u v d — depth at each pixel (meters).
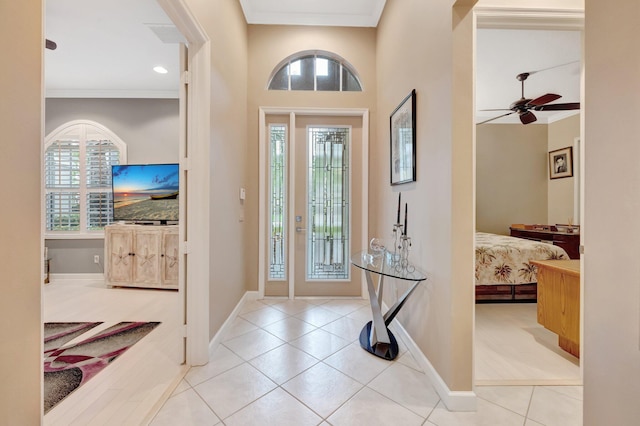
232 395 1.62
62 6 2.52
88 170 4.27
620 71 0.69
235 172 2.73
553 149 5.29
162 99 4.30
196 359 1.92
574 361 2.03
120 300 3.38
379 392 1.66
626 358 0.68
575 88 3.98
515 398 1.62
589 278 0.77
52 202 4.26
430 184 1.82
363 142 3.34
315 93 3.32
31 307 0.76
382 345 2.11
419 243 2.01
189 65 1.89
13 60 0.71
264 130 3.31
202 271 1.92
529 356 2.10
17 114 0.72
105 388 1.68
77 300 3.39
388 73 2.81
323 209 3.40
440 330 1.67
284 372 1.85
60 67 3.62
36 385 0.77
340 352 2.11
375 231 3.30
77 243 4.25
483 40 2.83
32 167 0.76
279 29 3.29
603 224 0.74
